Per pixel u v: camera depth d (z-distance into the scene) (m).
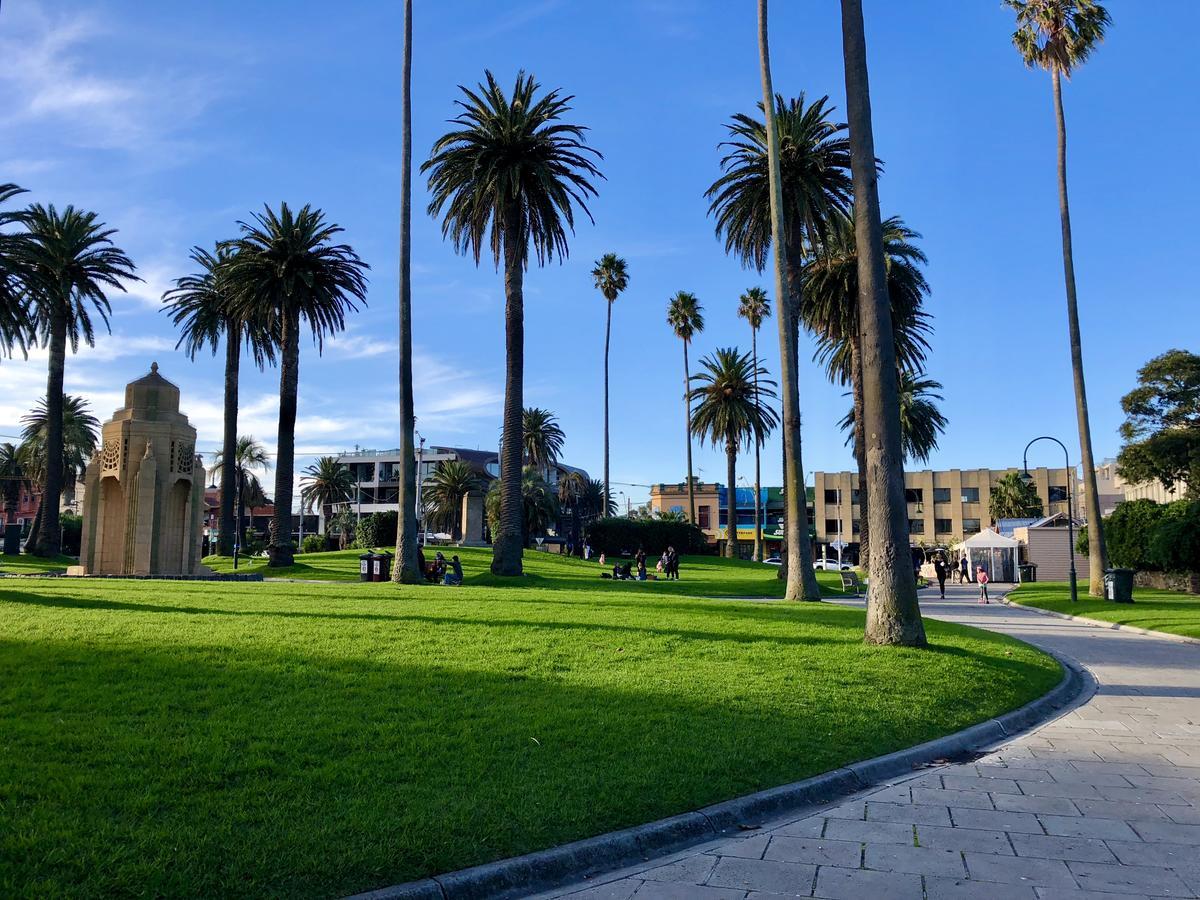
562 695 8.80
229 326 48.03
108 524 32.38
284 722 7.21
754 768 6.91
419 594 21.17
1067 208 33.09
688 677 10.10
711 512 112.94
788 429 26.41
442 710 7.89
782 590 34.31
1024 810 6.45
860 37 14.38
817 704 9.15
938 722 9.29
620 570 42.09
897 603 13.27
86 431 76.94
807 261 42.72
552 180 32.34
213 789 5.55
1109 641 19.27
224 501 50.69
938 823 6.09
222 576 34.31
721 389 64.44
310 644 11.09
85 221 44.84
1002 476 95.44
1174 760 8.19
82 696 7.79
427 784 5.89
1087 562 52.84
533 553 60.00
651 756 6.88
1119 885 4.91
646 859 5.37
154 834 4.70
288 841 4.78
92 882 4.10
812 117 34.69
